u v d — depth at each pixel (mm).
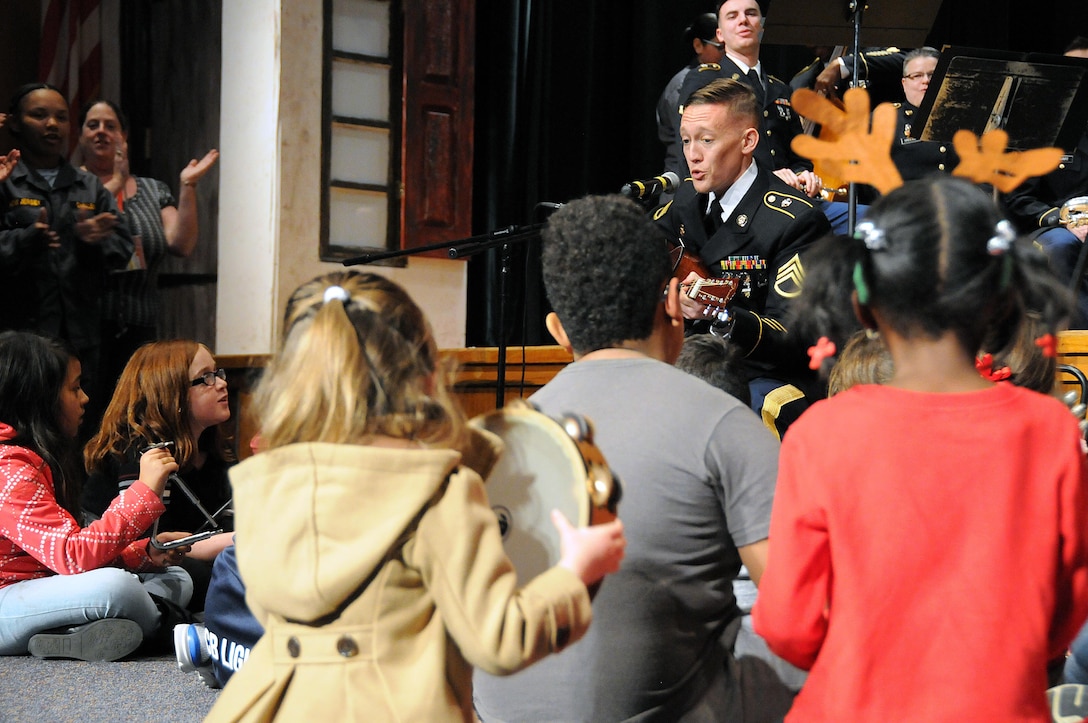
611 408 1684
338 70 6188
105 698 2846
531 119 6719
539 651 1343
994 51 3564
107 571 3252
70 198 5160
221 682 2828
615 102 6773
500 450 1507
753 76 4965
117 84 7012
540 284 6523
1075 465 1344
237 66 6270
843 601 1349
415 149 6309
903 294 1388
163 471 3305
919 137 3732
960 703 1278
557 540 1462
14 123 5250
